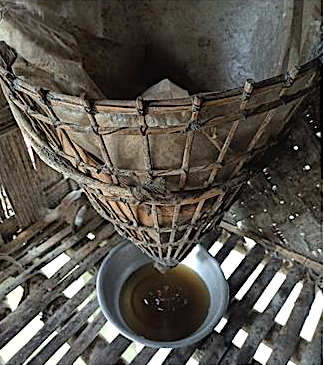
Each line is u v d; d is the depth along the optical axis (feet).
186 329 3.16
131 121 1.64
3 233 3.59
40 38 1.98
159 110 1.55
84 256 3.54
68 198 3.71
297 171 3.21
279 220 3.51
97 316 3.17
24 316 3.17
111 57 2.56
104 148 1.78
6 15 1.88
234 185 2.10
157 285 3.37
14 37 1.88
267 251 3.68
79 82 2.02
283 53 2.19
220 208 2.42
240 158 1.93
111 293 3.22
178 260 2.71
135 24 2.63
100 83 2.50
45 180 3.59
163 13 2.63
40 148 2.16
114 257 3.31
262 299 4.13
